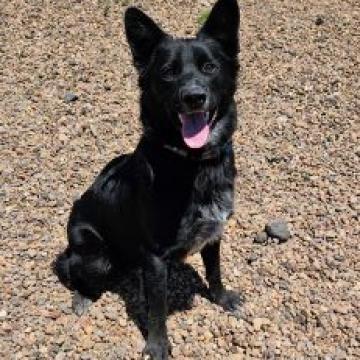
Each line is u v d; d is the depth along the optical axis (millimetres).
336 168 1388
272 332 1052
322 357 1005
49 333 1049
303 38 1794
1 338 1043
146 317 1082
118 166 1060
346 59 1706
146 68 988
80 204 1117
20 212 1295
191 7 1942
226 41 990
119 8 1936
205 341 1045
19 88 1655
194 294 1132
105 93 1630
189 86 908
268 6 1936
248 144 1466
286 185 1354
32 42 1813
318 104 1572
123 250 1086
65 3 1961
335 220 1254
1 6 1952
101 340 1042
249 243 1221
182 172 939
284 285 1131
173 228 949
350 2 1933
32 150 1459
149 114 970
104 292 1133
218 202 978
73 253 1100
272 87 1634
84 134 1509
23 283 1139
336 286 1125
